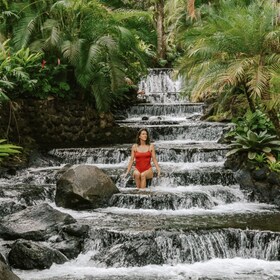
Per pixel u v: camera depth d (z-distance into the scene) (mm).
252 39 12133
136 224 8547
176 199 10000
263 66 11867
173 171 11422
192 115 18594
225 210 9891
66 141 15719
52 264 7418
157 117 18594
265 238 7789
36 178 11758
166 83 23344
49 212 8570
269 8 12391
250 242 7855
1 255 7199
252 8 12797
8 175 12398
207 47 12555
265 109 13289
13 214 8656
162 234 7777
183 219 8977
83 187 10055
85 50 15164
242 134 12992
